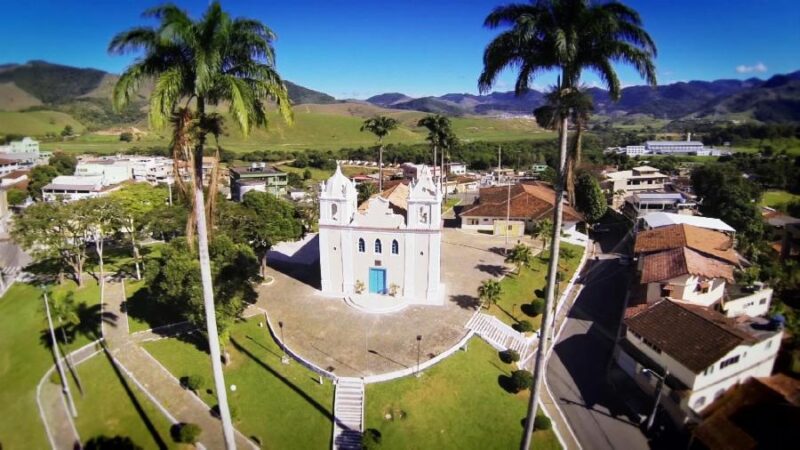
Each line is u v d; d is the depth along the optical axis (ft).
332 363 134.62
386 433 115.03
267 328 153.69
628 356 146.41
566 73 77.36
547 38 76.13
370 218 167.22
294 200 370.73
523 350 155.94
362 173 534.78
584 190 293.02
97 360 142.31
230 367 135.64
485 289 167.32
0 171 462.19
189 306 135.44
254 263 148.97
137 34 67.15
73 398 127.95
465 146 647.15
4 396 134.31
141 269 210.59
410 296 173.99
